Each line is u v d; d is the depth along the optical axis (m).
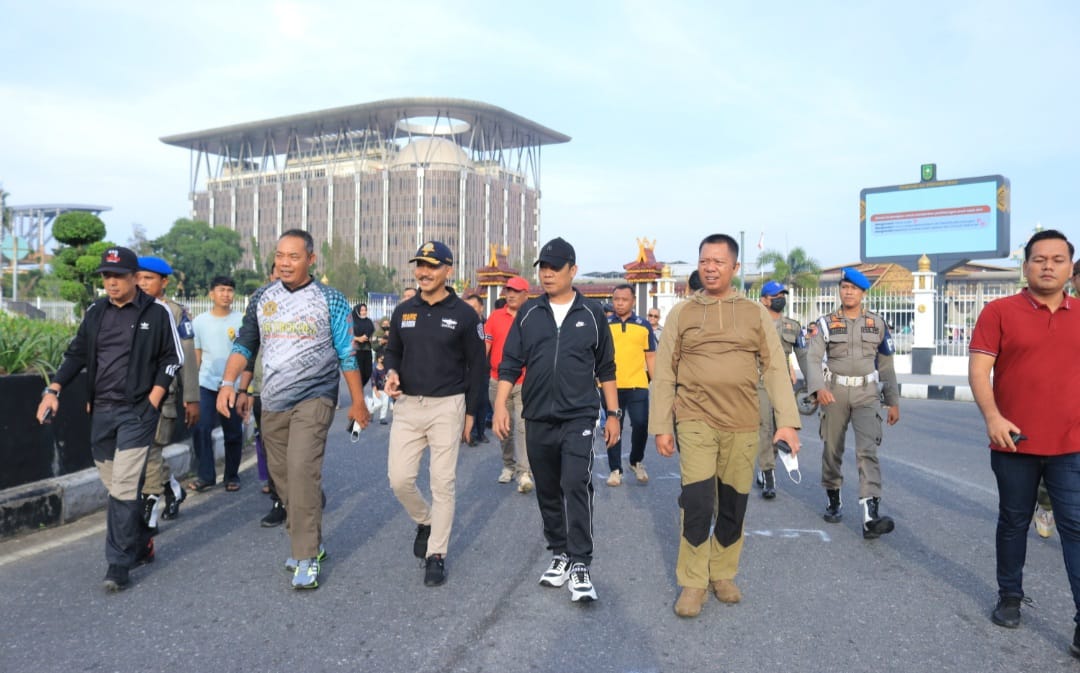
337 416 12.49
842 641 3.51
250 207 135.88
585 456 4.13
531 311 4.38
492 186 131.25
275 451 4.47
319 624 3.69
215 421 6.79
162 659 3.29
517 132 141.00
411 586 4.25
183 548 4.99
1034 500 3.66
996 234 26.00
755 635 3.57
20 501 5.22
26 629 3.62
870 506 5.20
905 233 27.56
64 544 5.05
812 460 8.48
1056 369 3.53
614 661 3.28
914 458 8.50
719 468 3.99
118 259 4.31
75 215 16.70
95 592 4.14
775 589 4.22
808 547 5.04
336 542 5.15
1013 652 3.40
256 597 4.07
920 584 4.30
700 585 3.84
